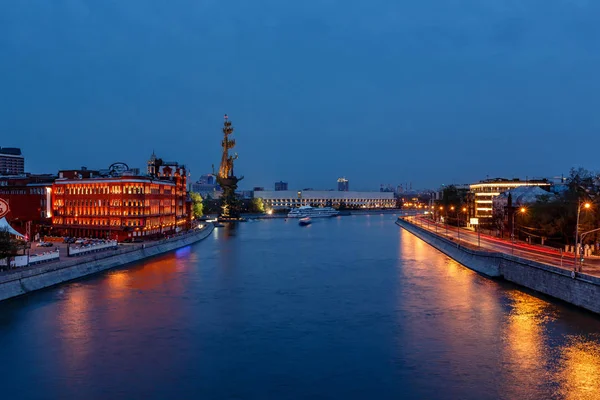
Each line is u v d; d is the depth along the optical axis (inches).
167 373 1893.5
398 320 2578.7
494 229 6934.1
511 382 1803.6
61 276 3516.2
